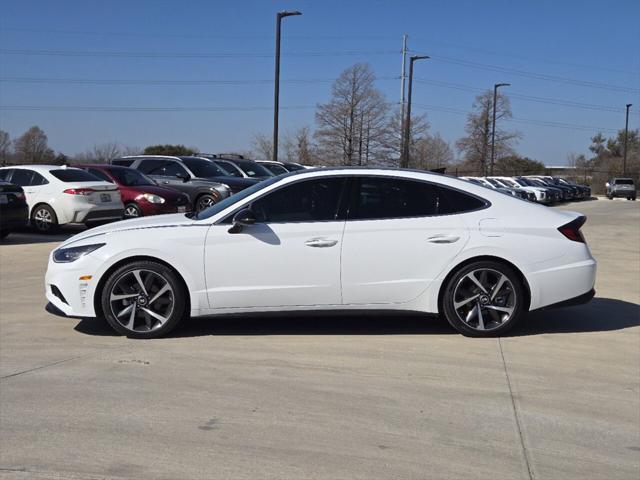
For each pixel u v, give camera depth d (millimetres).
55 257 6027
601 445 3908
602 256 12492
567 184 47500
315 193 6008
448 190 6078
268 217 5941
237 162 20250
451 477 3479
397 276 5922
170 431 3996
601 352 5715
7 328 6340
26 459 3609
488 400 4574
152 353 5551
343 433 4000
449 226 5941
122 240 5863
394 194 6043
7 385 4762
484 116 58031
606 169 73750
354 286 5906
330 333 6227
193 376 4980
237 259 5852
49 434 3939
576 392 4750
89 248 5891
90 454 3680
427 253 5906
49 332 6203
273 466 3561
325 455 3705
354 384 4848
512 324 6039
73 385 4770
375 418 4234
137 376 4969
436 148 59562
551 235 6008
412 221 5945
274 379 4930
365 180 6043
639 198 55688
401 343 5906
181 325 6477
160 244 5820
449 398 4598
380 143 41438
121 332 5953
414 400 4551
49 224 14273
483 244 5906
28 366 5191
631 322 6801
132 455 3668
